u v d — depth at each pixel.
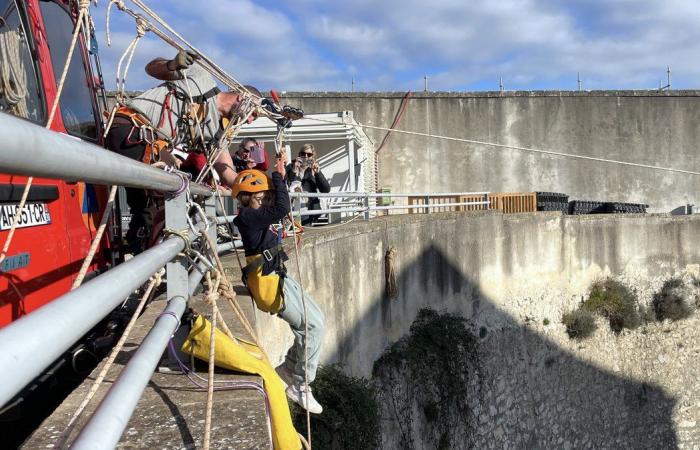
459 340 14.83
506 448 17.17
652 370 21.64
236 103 5.63
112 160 2.03
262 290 4.41
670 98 27.48
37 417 3.69
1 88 3.33
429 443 13.25
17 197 3.37
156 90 5.52
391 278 12.66
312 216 13.02
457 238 16.42
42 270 3.73
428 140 26.30
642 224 22.23
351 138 16.05
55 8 4.42
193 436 2.73
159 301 5.18
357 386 9.35
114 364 3.53
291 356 4.80
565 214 22.70
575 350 20.38
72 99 4.61
